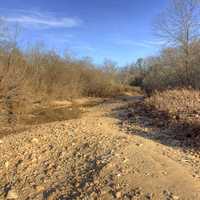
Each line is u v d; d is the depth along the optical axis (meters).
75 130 7.01
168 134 6.66
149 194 3.45
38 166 4.95
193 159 4.89
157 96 10.91
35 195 3.96
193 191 3.50
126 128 7.45
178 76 16.03
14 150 5.77
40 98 13.27
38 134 6.85
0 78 9.28
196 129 6.54
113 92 24.39
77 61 21.05
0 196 4.07
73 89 18.31
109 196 3.53
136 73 38.56
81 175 4.30
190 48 16.19
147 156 4.73
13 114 9.51
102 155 4.89
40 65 15.20
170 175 3.97
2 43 11.08
